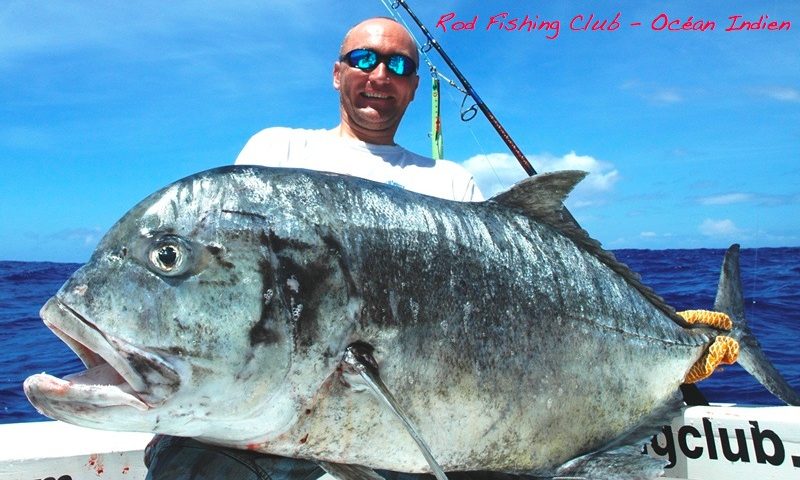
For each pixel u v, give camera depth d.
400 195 0.84
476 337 0.84
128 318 0.67
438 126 1.84
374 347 0.77
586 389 0.94
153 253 0.68
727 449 1.05
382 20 1.38
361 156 1.34
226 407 0.71
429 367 0.80
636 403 1.01
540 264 0.92
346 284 0.75
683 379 1.08
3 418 1.95
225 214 0.71
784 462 1.01
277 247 0.73
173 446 0.84
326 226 0.76
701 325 1.13
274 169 0.77
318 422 0.75
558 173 0.96
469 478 0.92
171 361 0.68
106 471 0.99
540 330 0.90
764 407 1.11
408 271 0.80
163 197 0.71
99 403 0.66
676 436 1.09
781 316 3.25
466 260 0.85
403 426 0.79
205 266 0.69
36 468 0.95
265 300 0.71
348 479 0.78
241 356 0.70
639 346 1.01
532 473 0.92
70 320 0.66
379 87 1.35
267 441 0.75
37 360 2.83
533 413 0.89
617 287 1.01
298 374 0.73
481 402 0.84
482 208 0.92
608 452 0.97
